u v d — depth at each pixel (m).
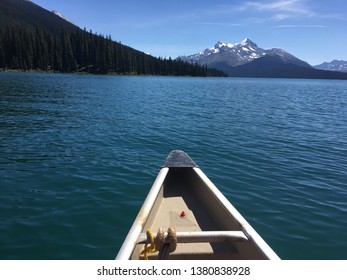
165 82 98.19
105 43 150.25
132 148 12.99
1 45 120.94
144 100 35.31
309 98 50.00
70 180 8.95
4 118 19.19
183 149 13.13
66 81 72.94
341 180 9.67
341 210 7.46
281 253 5.65
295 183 9.27
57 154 11.64
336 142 15.61
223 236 4.20
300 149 13.80
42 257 5.32
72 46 142.62
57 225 6.39
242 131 17.86
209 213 5.96
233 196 8.13
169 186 7.34
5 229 6.19
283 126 20.28
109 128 17.22
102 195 7.97
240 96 48.34
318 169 10.80
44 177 9.16
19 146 12.65
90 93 42.16
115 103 30.58
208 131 17.47
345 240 6.14
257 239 4.16
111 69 150.88
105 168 10.14
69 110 24.02
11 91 39.81
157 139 14.91
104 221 6.63
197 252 4.67
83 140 14.10
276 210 7.36
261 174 10.05
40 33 130.12
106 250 5.59
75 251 5.52
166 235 3.96
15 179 8.95
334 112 29.73
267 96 50.78
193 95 46.91
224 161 11.48
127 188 8.50
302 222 6.80
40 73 122.50
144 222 4.67
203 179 6.62
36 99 31.20
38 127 16.72
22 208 7.15
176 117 22.53
